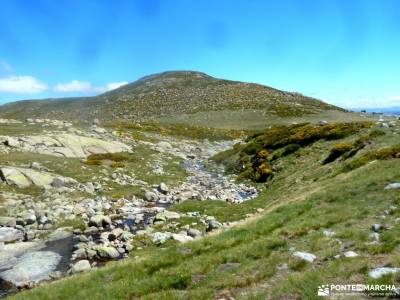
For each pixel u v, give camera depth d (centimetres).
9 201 3109
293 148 4556
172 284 1405
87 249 2291
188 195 3828
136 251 2273
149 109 16000
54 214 2944
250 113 12862
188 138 8725
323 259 1341
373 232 1488
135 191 3822
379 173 2416
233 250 1614
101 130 6844
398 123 3991
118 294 1407
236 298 1182
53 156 4606
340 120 10400
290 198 2819
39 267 2122
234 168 5256
